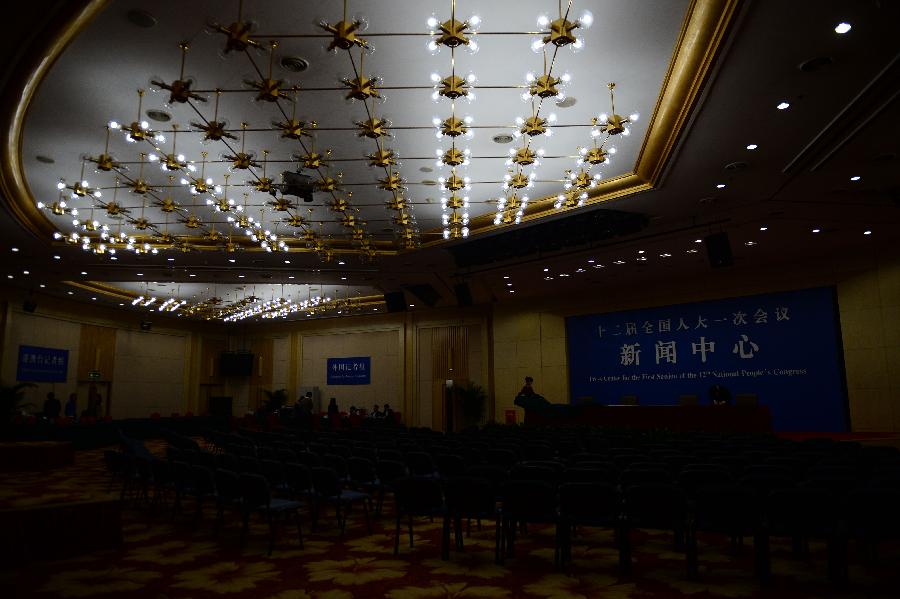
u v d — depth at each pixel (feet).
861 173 32.53
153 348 82.74
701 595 14.83
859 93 24.31
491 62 24.18
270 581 16.05
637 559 18.22
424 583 15.85
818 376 51.55
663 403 59.98
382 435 38.01
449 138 30.91
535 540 20.70
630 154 32.78
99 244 41.70
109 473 39.93
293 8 20.76
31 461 41.93
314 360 88.69
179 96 21.54
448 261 51.96
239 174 35.22
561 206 37.01
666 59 23.91
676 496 16.29
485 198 39.50
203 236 46.60
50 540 18.38
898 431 47.06
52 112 27.35
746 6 19.26
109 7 20.39
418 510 18.84
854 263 50.42
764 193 35.68
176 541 20.71
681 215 39.88
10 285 61.67
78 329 72.02
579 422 48.96
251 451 30.35
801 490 15.25
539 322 69.72
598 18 21.38
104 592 15.17
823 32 20.54
